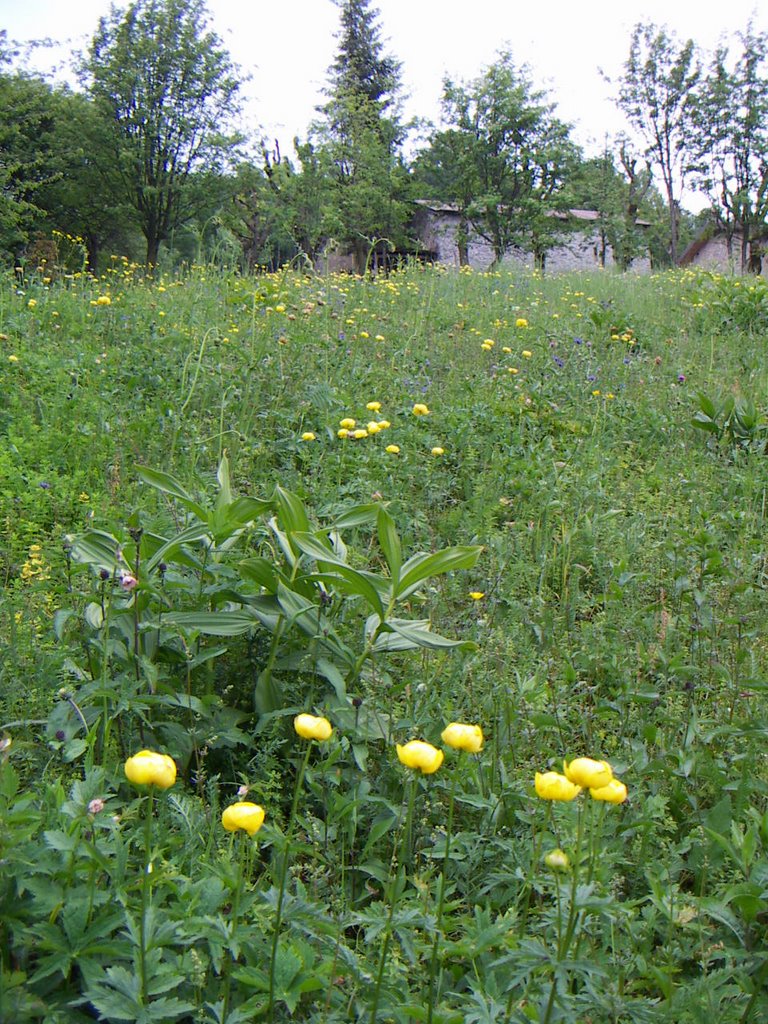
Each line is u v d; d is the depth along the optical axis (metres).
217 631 2.81
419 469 5.11
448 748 2.58
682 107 52.34
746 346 9.14
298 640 3.02
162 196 37.03
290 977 1.71
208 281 10.01
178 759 2.56
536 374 7.28
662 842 2.39
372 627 2.93
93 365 6.37
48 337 7.14
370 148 39.12
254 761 2.64
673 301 11.38
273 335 7.33
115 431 5.21
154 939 1.65
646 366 8.17
